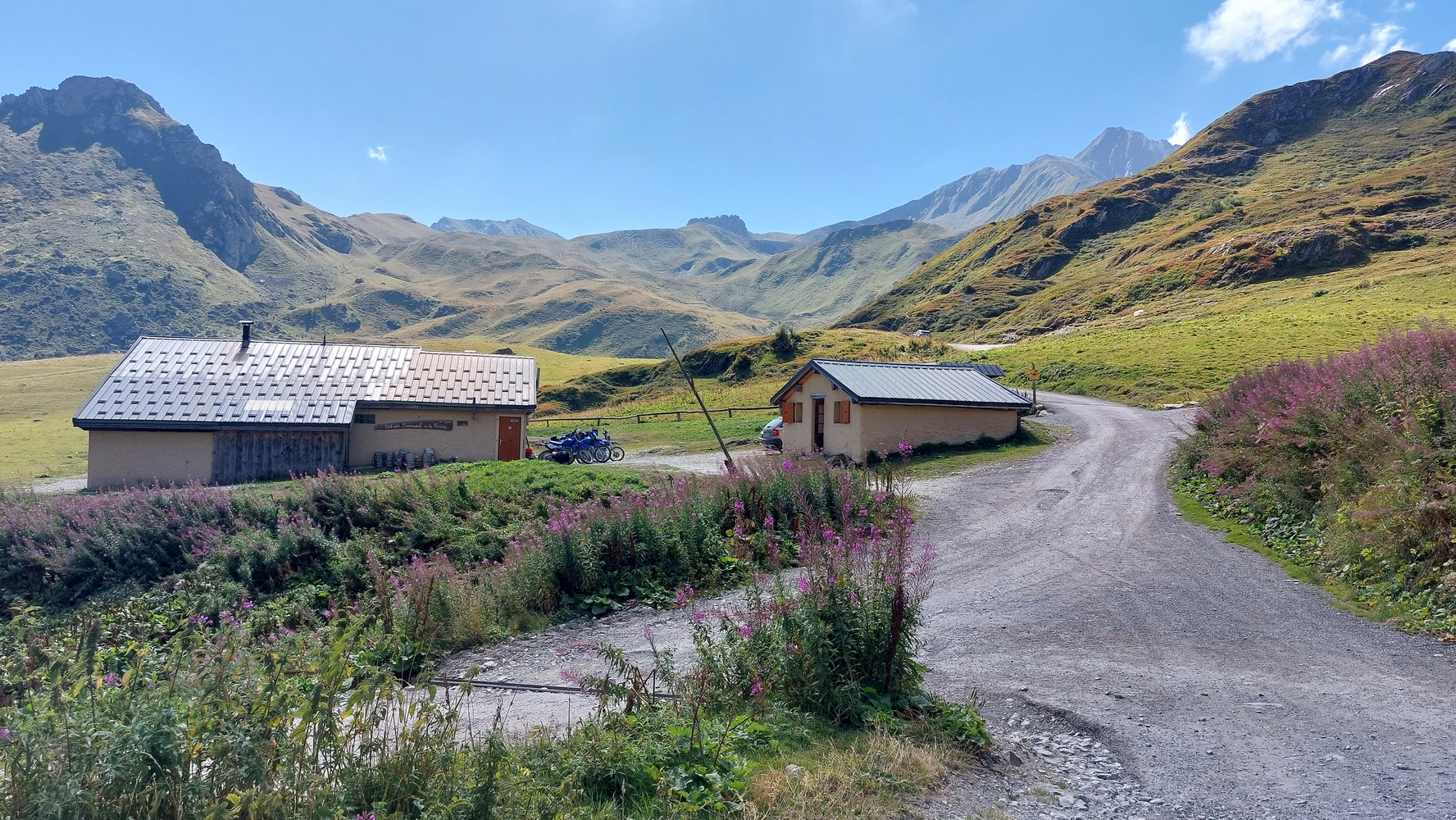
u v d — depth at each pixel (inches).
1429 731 251.4
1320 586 436.1
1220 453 695.1
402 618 419.2
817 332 3107.8
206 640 241.0
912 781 206.8
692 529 544.4
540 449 1403.8
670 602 477.1
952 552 553.3
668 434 1561.3
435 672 374.0
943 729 238.8
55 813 131.0
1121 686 302.4
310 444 1141.1
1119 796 210.1
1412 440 453.4
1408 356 588.7
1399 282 2469.2
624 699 263.1
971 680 312.3
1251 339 1806.1
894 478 799.7
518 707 303.0
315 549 606.9
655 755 206.4
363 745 177.5
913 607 264.8
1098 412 1368.1
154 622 525.0
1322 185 5216.5
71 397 2891.2
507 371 1306.6
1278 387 694.5
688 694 246.5
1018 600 433.1
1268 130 6953.7
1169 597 427.5
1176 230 4854.8
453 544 631.2
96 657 193.8
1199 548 530.6
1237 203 5059.1
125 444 1096.8
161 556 617.0
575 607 481.4
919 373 1179.3
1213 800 208.5
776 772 205.2
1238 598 422.3
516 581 488.7
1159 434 1077.8
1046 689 299.9
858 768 210.1
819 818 186.1
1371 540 424.8
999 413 1133.7
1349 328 1759.4
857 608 258.7
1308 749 240.5
